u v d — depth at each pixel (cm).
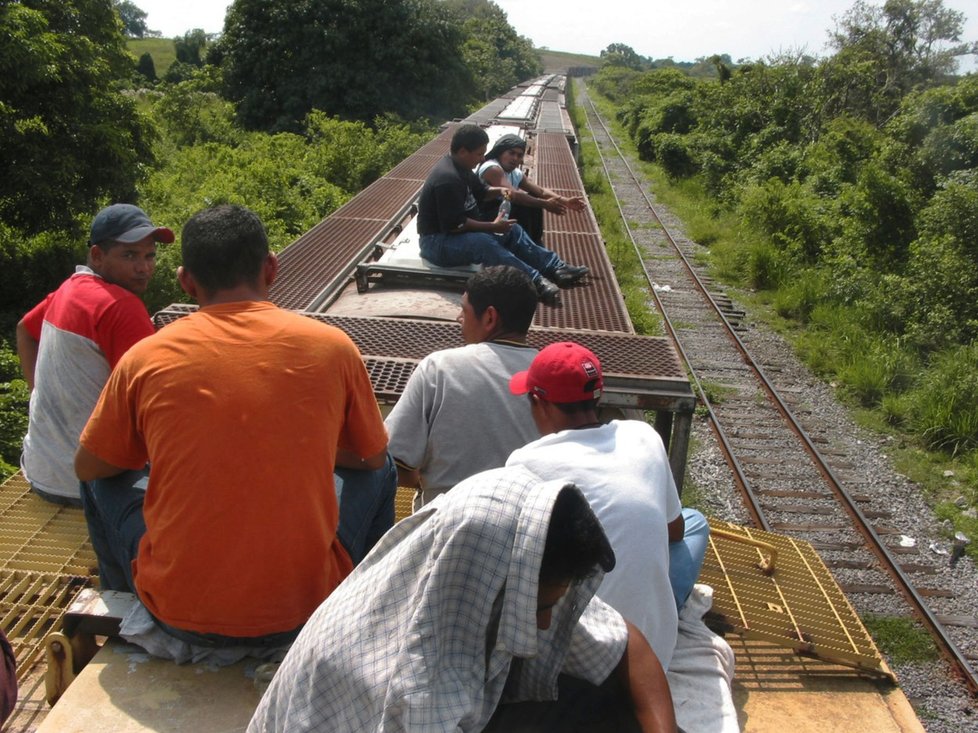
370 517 263
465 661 143
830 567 685
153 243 297
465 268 566
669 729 156
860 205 1419
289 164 1883
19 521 317
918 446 920
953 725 528
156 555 218
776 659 302
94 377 291
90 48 1164
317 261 642
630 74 7706
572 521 141
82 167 1148
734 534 352
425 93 3148
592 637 161
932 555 716
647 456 219
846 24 2986
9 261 1134
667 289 1469
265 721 164
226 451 209
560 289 585
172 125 2483
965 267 1184
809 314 1330
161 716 212
